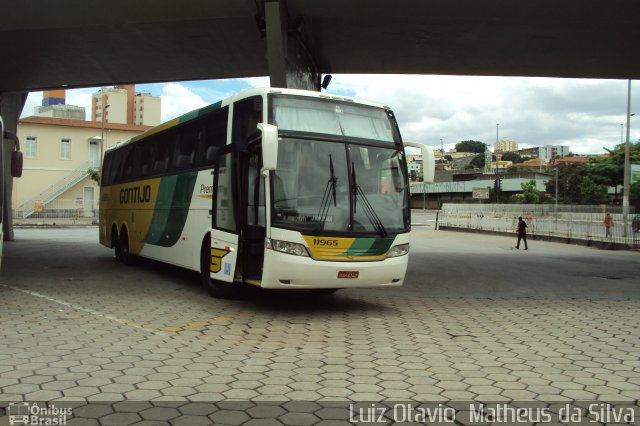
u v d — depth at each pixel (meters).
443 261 19.95
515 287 13.20
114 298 9.93
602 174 74.69
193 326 7.64
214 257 9.58
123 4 13.24
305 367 5.69
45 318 7.94
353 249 8.30
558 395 4.91
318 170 8.41
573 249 27.73
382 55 17.97
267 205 8.10
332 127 8.77
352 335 7.30
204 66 19.41
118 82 21.56
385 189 8.85
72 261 16.89
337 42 16.78
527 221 36.38
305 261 7.99
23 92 23.28
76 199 53.81
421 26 15.31
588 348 6.75
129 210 15.23
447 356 6.26
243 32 16.08
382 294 11.60
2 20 13.77
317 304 9.87
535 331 7.79
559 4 13.04
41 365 5.55
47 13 13.52
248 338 6.99
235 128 9.33
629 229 27.73
